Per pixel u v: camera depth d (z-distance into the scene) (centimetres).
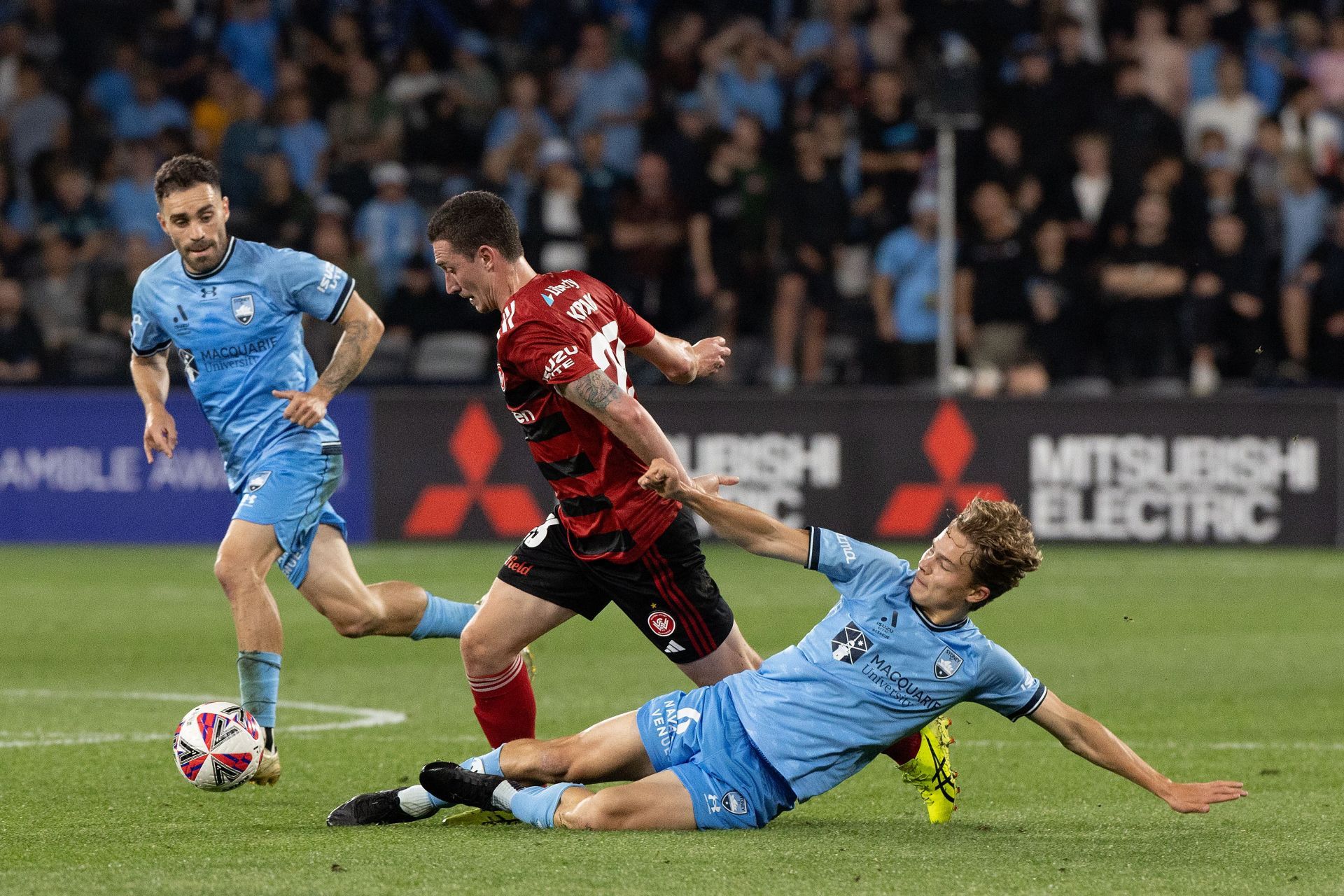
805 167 5022
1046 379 4834
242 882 1283
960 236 5119
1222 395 4469
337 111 5488
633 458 1587
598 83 5544
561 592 1652
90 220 5312
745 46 5534
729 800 1468
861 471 4516
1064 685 2544
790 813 1622
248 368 1855
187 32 5938
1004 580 1426
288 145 5472
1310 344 5053
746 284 5075
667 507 1593
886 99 5162
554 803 1486
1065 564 4188
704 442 4550
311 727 2164
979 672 1460
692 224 5100
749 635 3056
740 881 1283
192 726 1623
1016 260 4869
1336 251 5044
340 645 2992
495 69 5694
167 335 1897
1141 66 5278
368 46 5825
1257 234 4972
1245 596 3612
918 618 1454
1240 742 2075
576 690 2502
